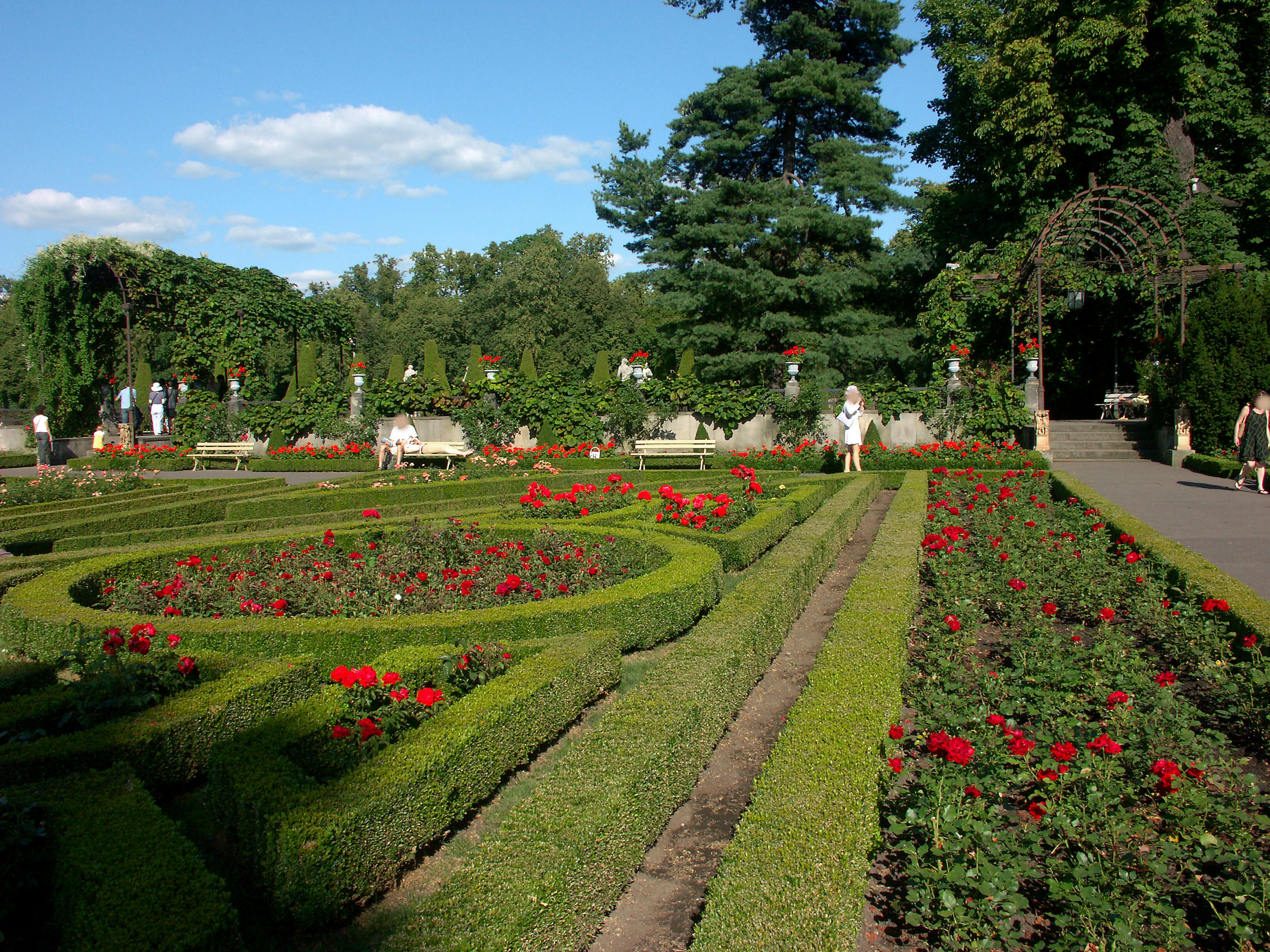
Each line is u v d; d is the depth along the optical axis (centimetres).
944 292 2175
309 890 286
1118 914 278
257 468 2144
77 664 498
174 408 2844
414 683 432
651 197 2786
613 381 2169
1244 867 294
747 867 286
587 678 490
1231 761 377
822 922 256
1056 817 322
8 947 282
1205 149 2298
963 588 645
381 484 1367
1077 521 933
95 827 298
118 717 413
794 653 624
